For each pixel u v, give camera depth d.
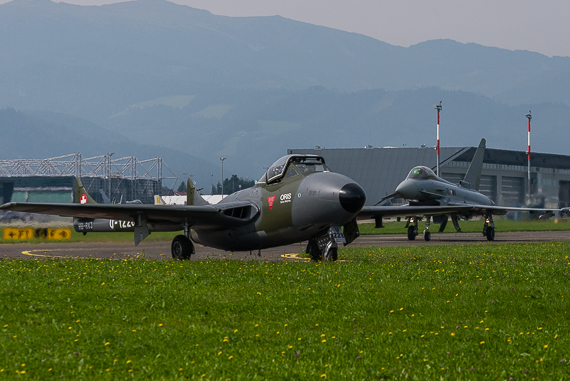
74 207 74.31
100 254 110.62
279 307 41.66
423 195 159.62
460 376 26.52
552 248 114.44
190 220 82.50
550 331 34.47
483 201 178.00
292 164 79.56
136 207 77.38
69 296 45.25
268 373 26.70
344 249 111.56
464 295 46.03
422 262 78.06
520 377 26.45
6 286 50.19
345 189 71.56
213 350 30.41
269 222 79.94
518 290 48.59
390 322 37.03
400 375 26.50
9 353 29.58
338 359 29.00
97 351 30.20
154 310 40.72
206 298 44.62
